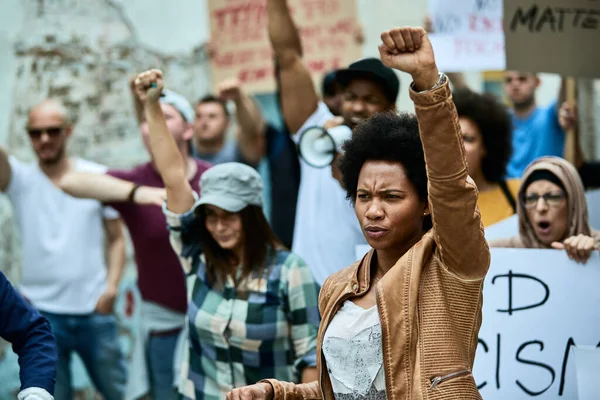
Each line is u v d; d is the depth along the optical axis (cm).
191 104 943
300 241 591
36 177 794
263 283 488
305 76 645
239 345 487
